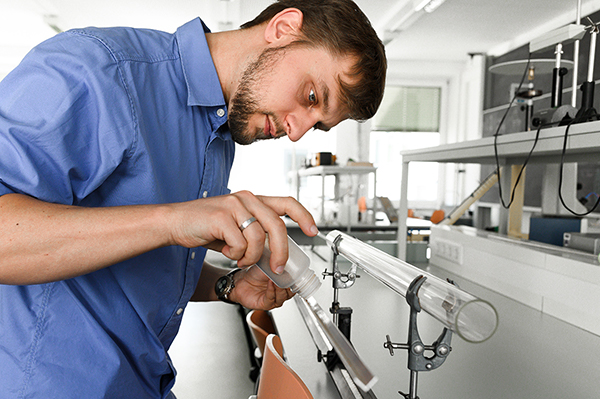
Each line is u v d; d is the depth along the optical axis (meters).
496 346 1.12
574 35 1.62
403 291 0.54
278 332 1.19
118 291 0.65
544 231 1.81
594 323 1.22
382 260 0.66
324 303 1.45
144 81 0.62
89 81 0.53
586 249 1.44
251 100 0.66
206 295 0.94
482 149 1.62
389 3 5.05
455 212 3.31
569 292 1.30
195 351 2.36
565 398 0.85
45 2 5.25
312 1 0.66
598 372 0.97
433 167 7.42
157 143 0.65
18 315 0.59
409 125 7.35
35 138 0.49
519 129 5.64
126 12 5.61
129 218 0.45
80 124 0.54
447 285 0.47
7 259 0.42
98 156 0.56
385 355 1.02
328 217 4.13
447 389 0.87
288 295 0.82
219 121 0.72
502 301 1.54
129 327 0.67
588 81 1.48
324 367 0.94
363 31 0.64
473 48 6.61
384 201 4.24
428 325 1.25
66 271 0.44
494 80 6.38
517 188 2.10
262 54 0.65
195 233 0.46
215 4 5.28
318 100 0.66
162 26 6.11
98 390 0.62
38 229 0.42
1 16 5.76
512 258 1.56
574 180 2.84
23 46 7.04
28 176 0.47
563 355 1.06
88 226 0.43
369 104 0.68
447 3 4.97
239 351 2.37
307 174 4.54
